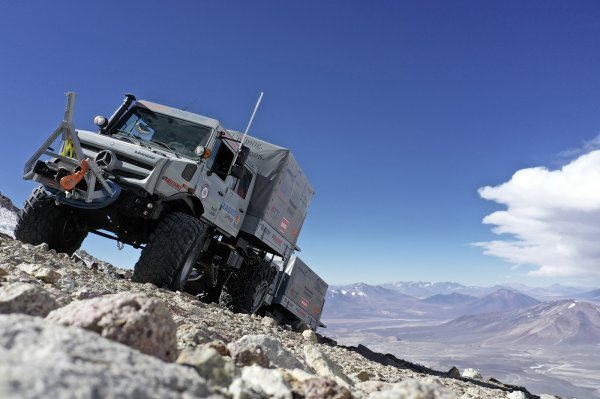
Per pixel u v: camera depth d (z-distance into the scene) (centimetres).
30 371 87
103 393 90
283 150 1219
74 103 734
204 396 119
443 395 147
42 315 186
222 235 1156
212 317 619
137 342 156
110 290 493
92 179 750
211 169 957
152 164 804
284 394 165
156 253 780
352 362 642
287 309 1731
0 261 471
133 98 964
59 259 697
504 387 1173
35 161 765
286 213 1329
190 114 962
